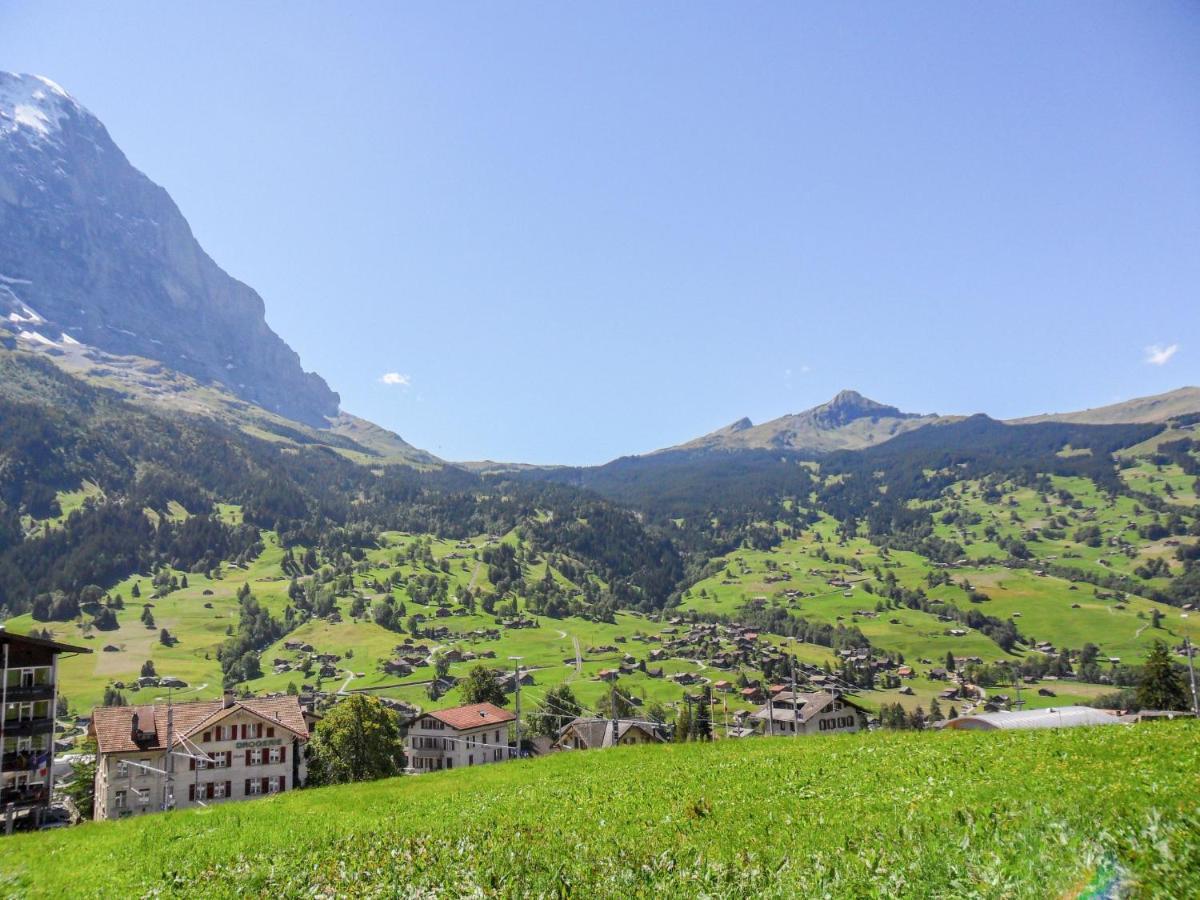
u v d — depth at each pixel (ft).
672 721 542.98
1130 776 61.11
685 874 52.13
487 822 82.89
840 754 102.78
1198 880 36.70
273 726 293.64
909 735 119.14
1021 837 46.42
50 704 237.86
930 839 49.90
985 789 64.69
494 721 381.19
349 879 67.15
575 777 113.70
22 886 85.25
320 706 563.48
